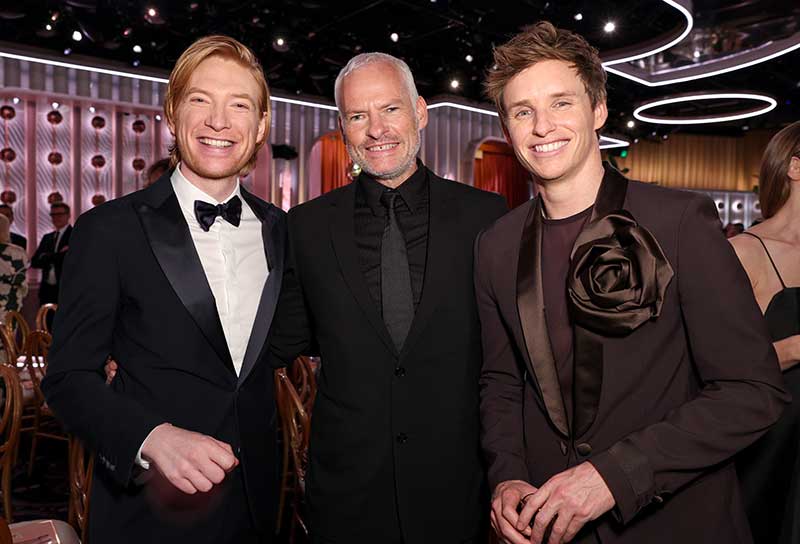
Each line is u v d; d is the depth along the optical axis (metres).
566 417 1.29
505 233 1.43
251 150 1.56
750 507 1.83
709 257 1.19
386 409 1.70
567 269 1.33
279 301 1.82
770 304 1.91
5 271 4.50
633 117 10.57
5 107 8.20
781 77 9.02
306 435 2.98
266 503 1.57
